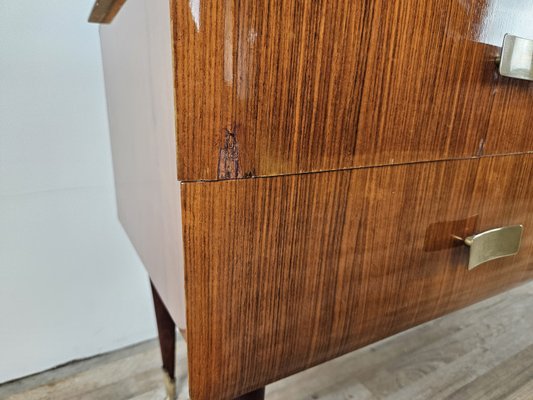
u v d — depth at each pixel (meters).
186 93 0.20
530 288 1.08
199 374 0.25
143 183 0.38
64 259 0.71
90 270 0.74
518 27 0.29
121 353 0.81
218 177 0.22
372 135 0.26
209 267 0.23
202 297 0.24
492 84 0.30
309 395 0.70
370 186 0.27
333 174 0.25
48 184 0.66
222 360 0.26
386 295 0.32
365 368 0.77
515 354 0.81
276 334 0.27
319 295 0.28
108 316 0.79
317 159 0.24
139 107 0.35
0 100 0.58
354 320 0.31
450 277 0.35
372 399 0.69
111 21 0.44
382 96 0.25
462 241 0.34
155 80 0.27
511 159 0.34
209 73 0.20
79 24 0.62
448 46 0.27
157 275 0.37
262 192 0.23
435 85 0.27
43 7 0.58
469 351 0.82
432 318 0.36
